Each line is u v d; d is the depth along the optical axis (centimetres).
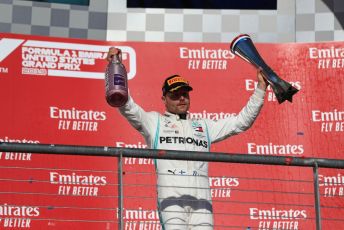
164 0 2689
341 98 2542
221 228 2428
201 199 1786
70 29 2655
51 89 2516
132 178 2467
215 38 2677
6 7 2628
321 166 1702
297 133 2525
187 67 2578
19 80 2508
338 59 2566
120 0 2688
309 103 2542
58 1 2661
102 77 2548
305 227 2439
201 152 1670
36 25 2638
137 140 2505
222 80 2566
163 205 1777
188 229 1777
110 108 2525
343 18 2672
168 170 1794
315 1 2683
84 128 2503
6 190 2397
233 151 2502
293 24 2681
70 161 2447
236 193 2469
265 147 2514
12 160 2420
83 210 2414
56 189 2423
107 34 2670
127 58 2575
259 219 2445
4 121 2470
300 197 2459
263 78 1870
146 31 2684
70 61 2545
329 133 2523
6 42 2525
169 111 1889
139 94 2548
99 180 2450
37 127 2481
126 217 2431
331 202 2455
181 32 2681
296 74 2566
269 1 2688
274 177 2475
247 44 1897
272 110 2536
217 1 2688
